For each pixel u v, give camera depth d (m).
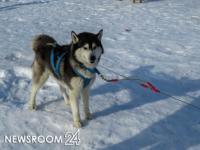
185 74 3.56
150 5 7.54
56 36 4.97
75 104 2.44
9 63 3.69
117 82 3.30
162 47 4.47
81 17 6.43
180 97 3.04
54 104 2.83
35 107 2.71
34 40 2.70
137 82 3.33
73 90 2.39
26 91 3.06
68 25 5.74
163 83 3.34
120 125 2.54
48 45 2.62
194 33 5.17
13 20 6.11
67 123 2.54
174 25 5.70
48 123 2.53
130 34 5.12
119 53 4.20
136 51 4.29
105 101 2.91
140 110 2.78
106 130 2.47
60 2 8.13
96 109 2.77
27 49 4.24
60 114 2.66
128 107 2.82
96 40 2.31
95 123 2.55
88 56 2.25
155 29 5.43
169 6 7.41
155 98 3.00
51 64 2.49
